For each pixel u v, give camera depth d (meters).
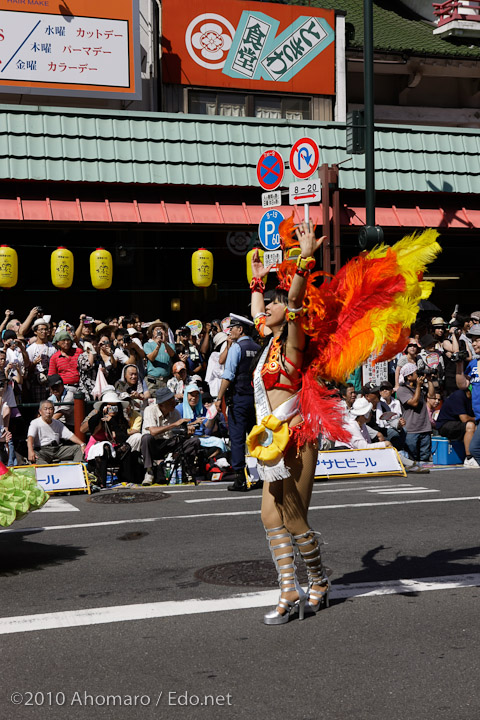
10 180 17.08
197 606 6.10
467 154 20.50
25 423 14.29
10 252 17.03
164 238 20.39
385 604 6.08
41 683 4.74
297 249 6.11
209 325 18.09
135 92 19.08
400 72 25.98
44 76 18.36
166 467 12.66
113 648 5.27
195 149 18.45
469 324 18.50
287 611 5.71
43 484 11.55
